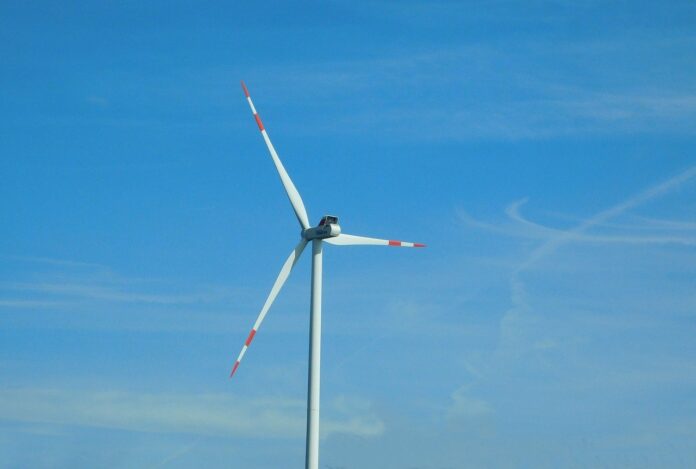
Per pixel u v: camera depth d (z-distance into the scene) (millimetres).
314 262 64438
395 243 66375
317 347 63219
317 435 62375
